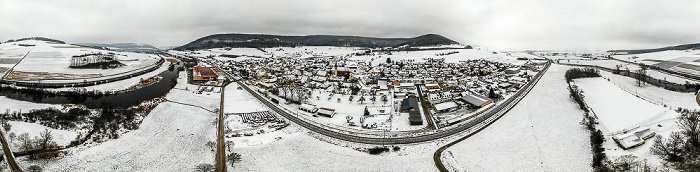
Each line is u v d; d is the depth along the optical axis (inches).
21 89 5388.8
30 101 4909.0
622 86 6279.5
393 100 5546.3
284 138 3676.2
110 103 4867.1
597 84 6220.5
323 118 4505.4
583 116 4426.7
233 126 4067.4
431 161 3139.8
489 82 7214.6
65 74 7396.7
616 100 4869.6
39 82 6338.6
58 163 2844.5
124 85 6594.5
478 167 3041.3
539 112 4773.6
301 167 3009.4
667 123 3533.5
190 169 2901.1
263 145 3440.0
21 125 3408.0
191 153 3223.4
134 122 4074.8
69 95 5344.5
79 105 4658.0
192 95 5841.5
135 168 2888.8
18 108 4128.9
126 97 5610.2
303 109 4881.9
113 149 3225.9
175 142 3472.0
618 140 3213.6
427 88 6569.9
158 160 3058.6
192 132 3762.3
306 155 3243.1
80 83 6441.9
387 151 3373.5
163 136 3627.0
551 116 4532.5
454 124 4217.5
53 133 3348.9
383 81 7214.6
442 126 4136.3
